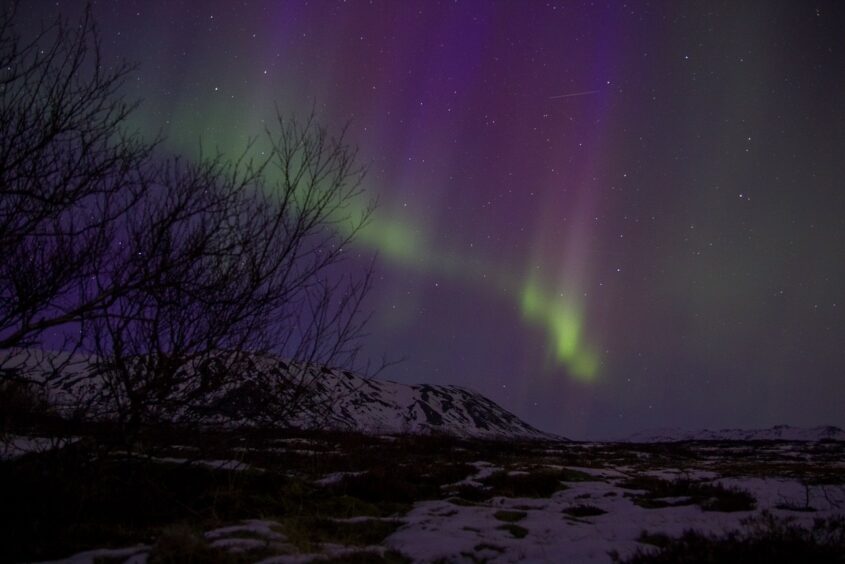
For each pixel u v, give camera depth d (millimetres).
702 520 7230
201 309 6020
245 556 4547
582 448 35500
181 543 4484
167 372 5930
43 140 4844
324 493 7812
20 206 4828
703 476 13422
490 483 10273
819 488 10641
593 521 7258
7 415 5254
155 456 6535
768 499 9289
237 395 6414
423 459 14555
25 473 5383
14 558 4348
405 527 6273
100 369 5797
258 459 8461
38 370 5477
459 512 7422
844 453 37812
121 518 5504
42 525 4891
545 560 4988
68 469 5668
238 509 6328
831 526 5941
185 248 5617
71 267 5133
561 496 9391
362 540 5703
